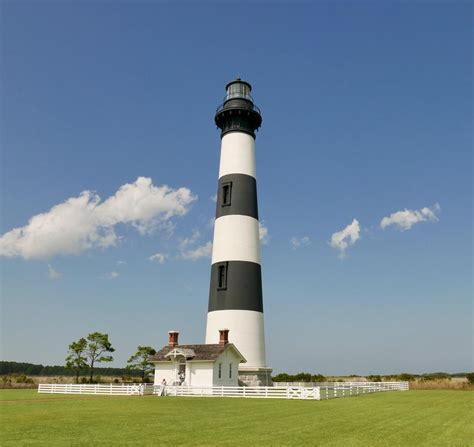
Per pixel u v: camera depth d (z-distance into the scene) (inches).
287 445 602.2
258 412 1004.6
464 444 632.4
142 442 611.5
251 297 1758.1
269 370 1742.1
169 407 1107.9
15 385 2410.2
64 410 1023.6
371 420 885.8
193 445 594.9
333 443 621.6
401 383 2357.3
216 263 1811.0
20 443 598.2
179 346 1744.6
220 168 1937.7
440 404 1304.1
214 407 1115.9
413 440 658.8
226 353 1681.8
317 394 1423.5
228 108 1926.7
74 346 2412.6
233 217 1828.2
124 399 1396.4
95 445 588.4
